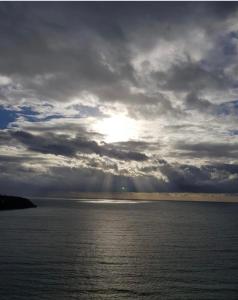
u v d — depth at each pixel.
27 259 39.44
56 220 101.75
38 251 44.66
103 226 84.31
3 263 37.19
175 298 27.38
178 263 38.66
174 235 66.69
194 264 38.22
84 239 57.97
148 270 35.38
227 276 33.19
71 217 116.81
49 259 39.72
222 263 38.75
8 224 84.50
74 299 27.05
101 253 44.25
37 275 32.81
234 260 40.50
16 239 55.91
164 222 102.88
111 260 39.94
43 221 96.31
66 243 52.69
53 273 33.66
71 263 37.97
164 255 43.47
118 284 30.64
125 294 28.27
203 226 90.81
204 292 28.67
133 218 118.38
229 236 66.31
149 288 29.61
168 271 35.00
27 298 26.95
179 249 48.41
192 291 28.94
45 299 26.84
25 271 34.09
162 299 27.17
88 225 86.44
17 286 29.52
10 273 33.25
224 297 27.56
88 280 31.67
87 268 35.91
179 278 32.50
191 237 63.75
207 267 36.75
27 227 77.31
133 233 69.44
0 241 53.41
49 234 64.25
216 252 46.06
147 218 120.12
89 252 44.81
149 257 42.00
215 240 59.56
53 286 29.77
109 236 63.03
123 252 45.28
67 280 31.55
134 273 34.19
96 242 54.50
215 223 103.38
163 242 55.81
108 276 33.03
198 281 31.56
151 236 64.25
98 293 28.41
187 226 89.94
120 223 95.25
